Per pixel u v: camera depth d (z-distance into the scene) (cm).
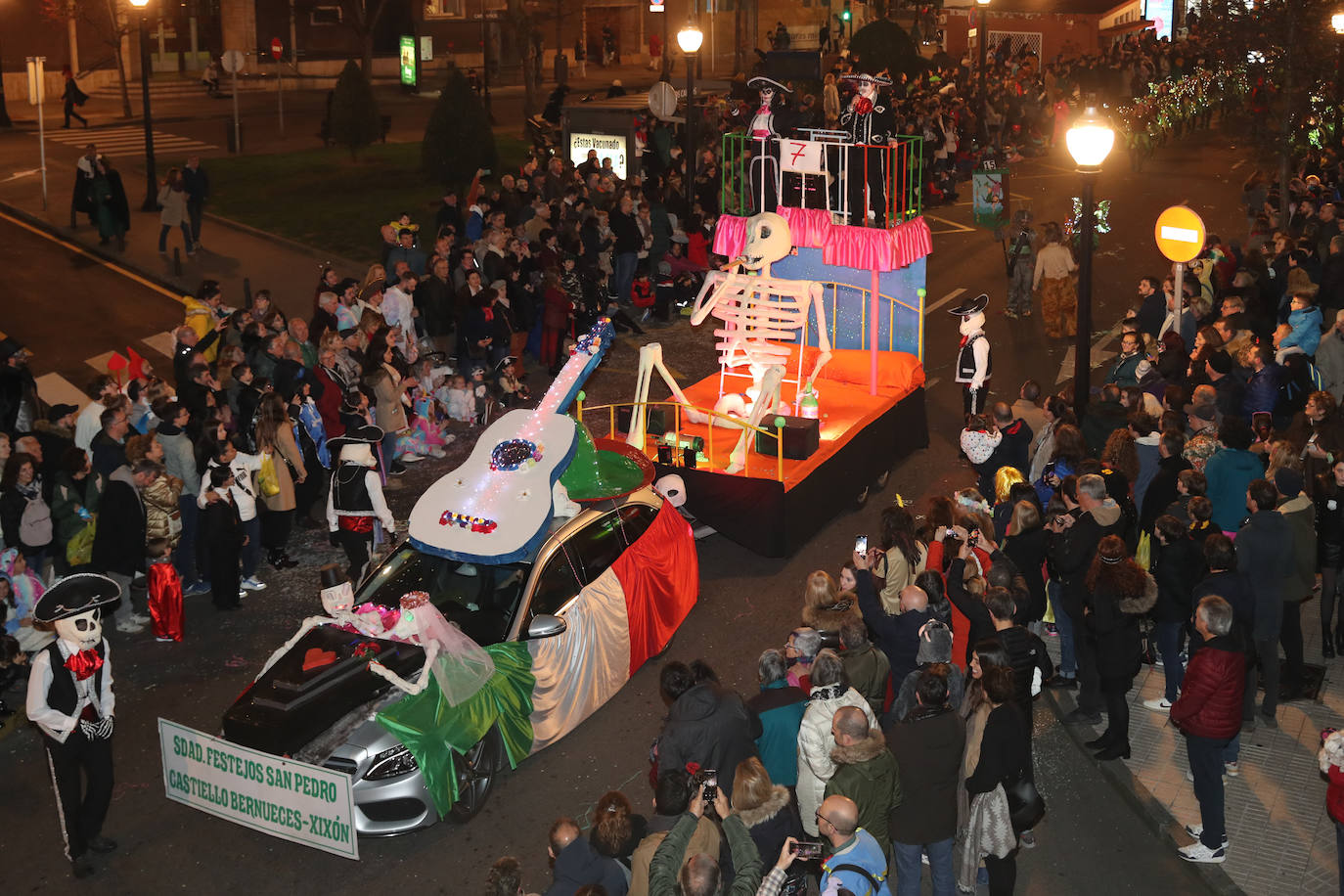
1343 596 1056
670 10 5825
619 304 2128
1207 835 820
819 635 841
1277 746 950
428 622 875
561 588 977
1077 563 976
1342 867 745
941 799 725
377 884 825
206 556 1212
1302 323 1465
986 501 1222
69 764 822
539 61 4891
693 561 1151
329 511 1149
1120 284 2311
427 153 2927
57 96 4288
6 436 1129
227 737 840
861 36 3916
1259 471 1081
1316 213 2195
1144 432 1181
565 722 965
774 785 686
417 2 5184
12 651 1015
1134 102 3538
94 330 2030
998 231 2545
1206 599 803
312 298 2197
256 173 3123
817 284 1390
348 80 3234
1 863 853
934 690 723
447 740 846
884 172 1502
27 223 2611
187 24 5003
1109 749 935
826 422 1406
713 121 3072
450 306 1761
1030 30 4647
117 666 1096
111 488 1116
